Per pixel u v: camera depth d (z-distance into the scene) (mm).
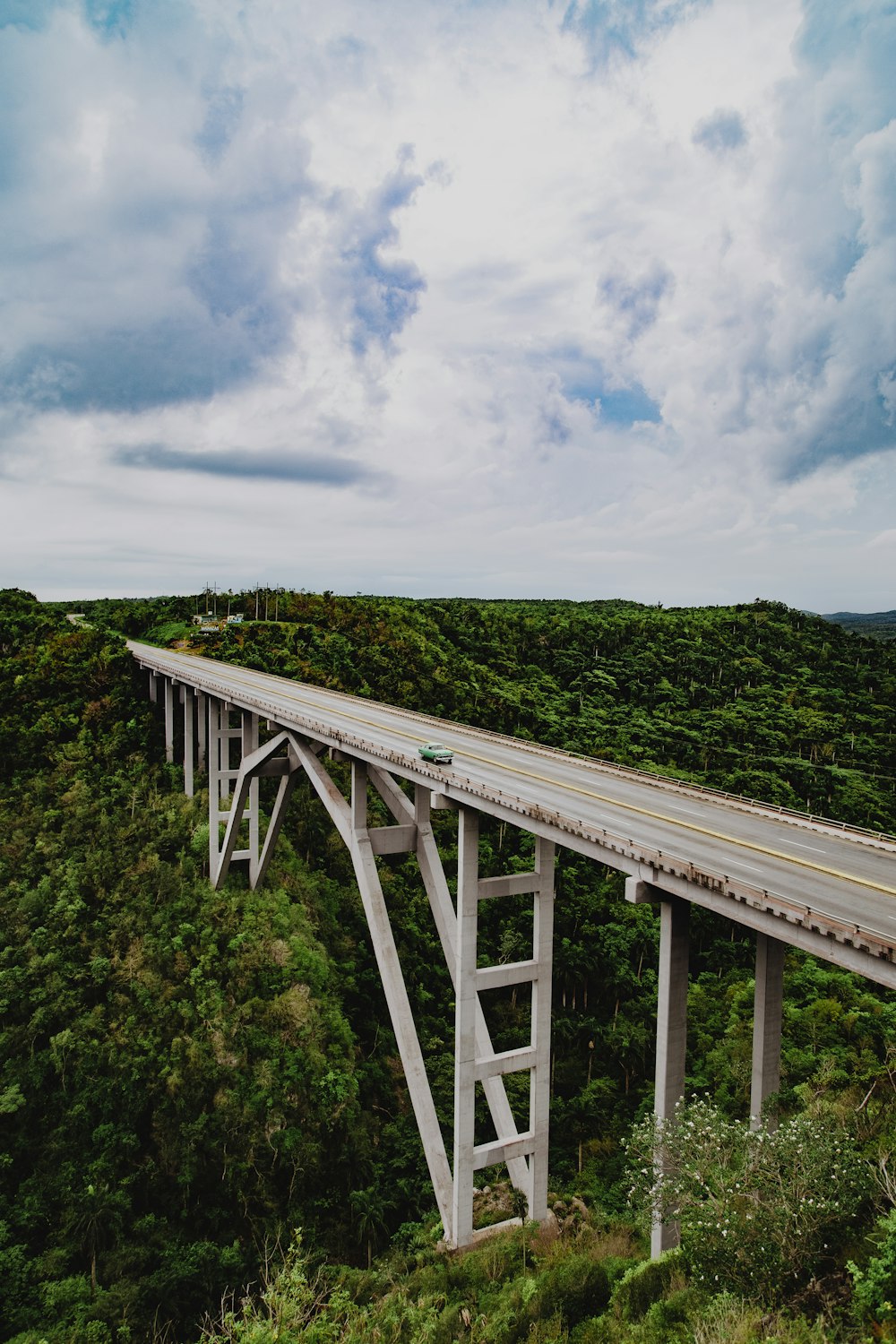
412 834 38844
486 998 49469
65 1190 36156
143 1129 38719
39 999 42750
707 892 20641
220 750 56688
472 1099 30219
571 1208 32938
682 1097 21016
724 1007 47312
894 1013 42281
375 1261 32906
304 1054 41188
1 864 49781
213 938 46500
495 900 55188
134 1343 30531
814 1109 22625
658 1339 16078
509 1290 23984
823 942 17734
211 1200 36594
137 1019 42469
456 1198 30016
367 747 36531
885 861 23500
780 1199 15617
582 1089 43469
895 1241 13305
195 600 119500
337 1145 38625
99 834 53125
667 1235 20734
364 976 48625
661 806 29891
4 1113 38375
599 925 54062
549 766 37000
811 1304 14312
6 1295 31891
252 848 51719
